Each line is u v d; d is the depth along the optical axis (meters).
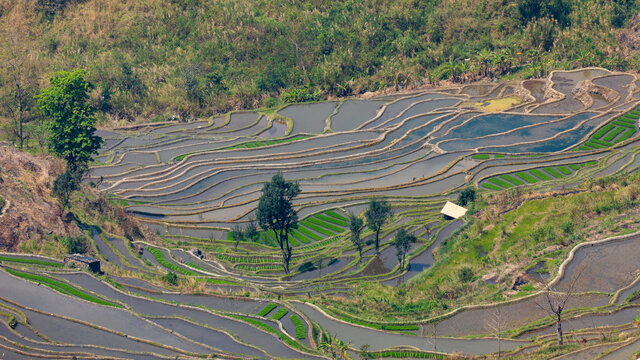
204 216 97.62
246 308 61.69
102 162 119.50
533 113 131.12
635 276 61.59
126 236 82.94
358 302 65.19
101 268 69.06
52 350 51.28
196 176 110.88
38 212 75.25
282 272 79.38
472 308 60.09
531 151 113.38
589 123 122.94
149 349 52.62
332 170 112.44
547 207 78.94
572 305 58.31
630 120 121.50
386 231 86.69
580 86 139.75
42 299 59.25
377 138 124.69
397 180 107.00
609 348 49.12
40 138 115.12
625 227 69.94
